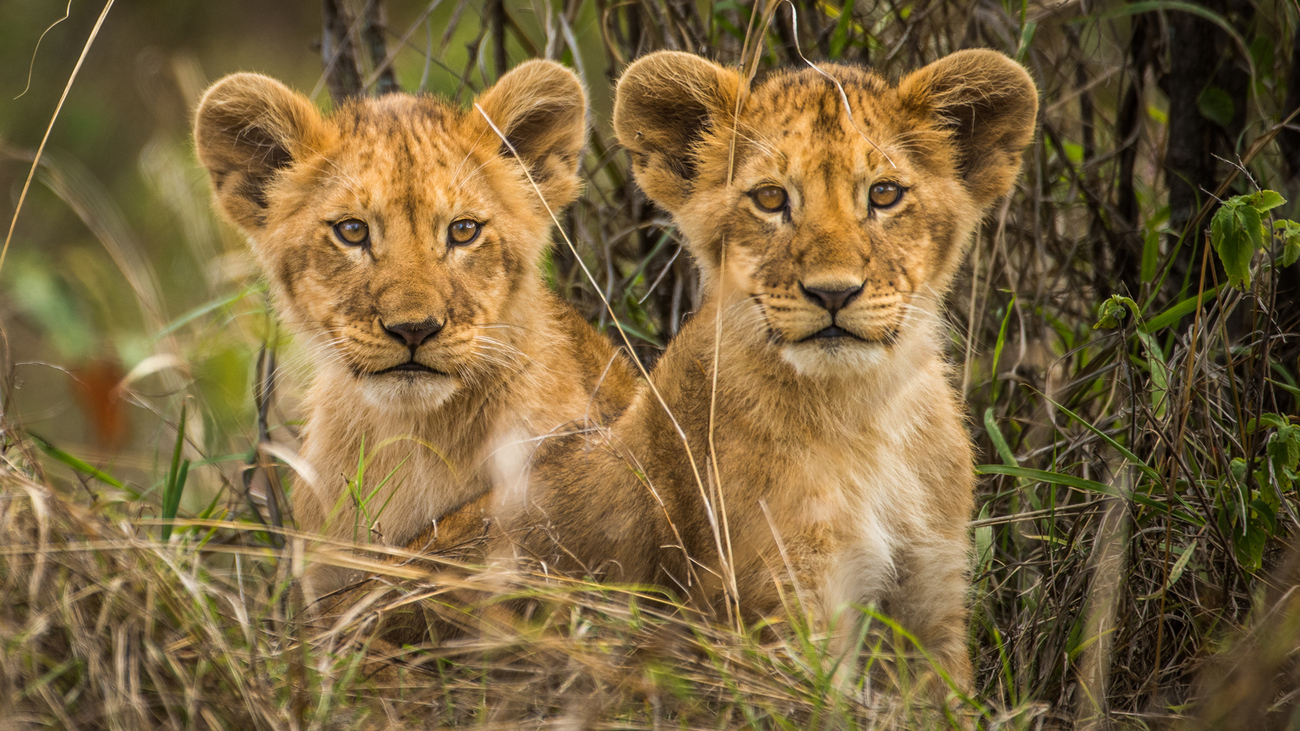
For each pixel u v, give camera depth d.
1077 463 7.48
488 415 7.67
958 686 6.42
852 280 6.23
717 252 6.88
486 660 6.09
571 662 5.70
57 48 16.17
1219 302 7.00
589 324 8.82
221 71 17.02
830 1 10.02
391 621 6.79
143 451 10.74
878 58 9.32
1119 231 8.98
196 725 5.00
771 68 8.76
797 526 6.45
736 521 6.52
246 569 7.63
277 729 5.07
